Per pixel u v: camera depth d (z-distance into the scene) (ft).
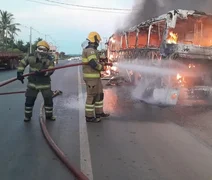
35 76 17.37
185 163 11.28
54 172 10.43
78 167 10.85
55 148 12.46
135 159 11.67
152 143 13.66
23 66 17.12
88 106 17.72
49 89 17.81
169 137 14.60
